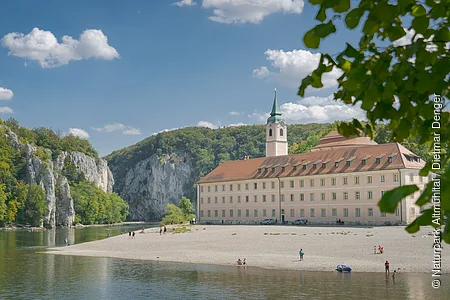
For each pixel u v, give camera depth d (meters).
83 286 47.78
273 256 66.56
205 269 58.25
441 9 4.27
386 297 39.06
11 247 95.62
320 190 125.50
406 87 4.60
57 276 54.41
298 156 137.00
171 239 96.12
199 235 100.81
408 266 53.81
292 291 42.75
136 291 44.75
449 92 4.52
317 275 51.38
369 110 5.17
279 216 135.12
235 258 66.38
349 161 120.44
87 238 128.00
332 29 4.33
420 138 5.25
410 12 4.38
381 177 112.81
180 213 157.88
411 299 38.12
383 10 4.15
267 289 44.06
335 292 41.72
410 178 109.88
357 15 4.29
